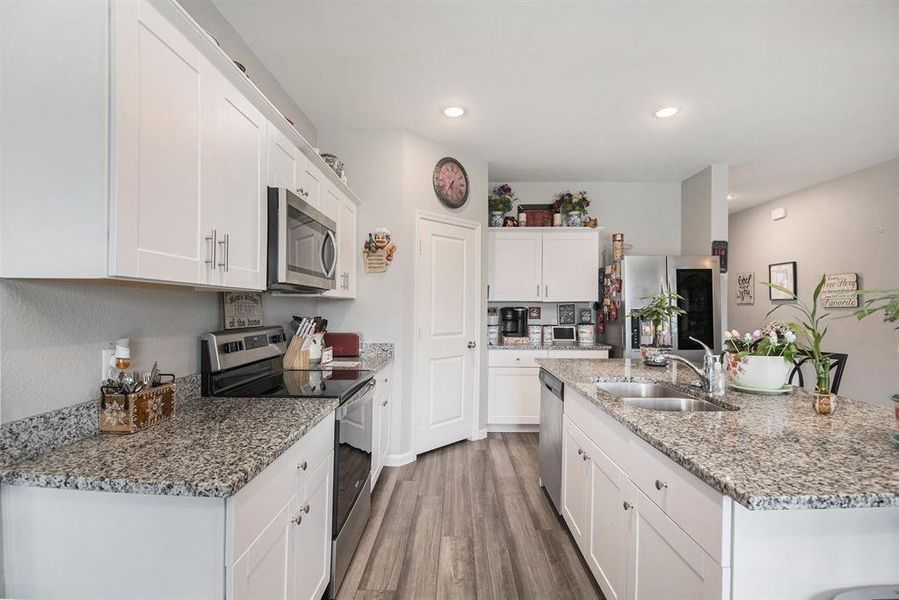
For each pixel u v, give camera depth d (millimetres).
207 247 1301
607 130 3186
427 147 3385
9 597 997
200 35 1231
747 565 934
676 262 3787
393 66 2357
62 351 1184
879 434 1263
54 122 960
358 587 1804
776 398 1768
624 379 2191
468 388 3771
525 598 1745
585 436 1927
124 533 978
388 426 3039
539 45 2152
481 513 2430
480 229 3846
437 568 1932
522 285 4281
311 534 1492
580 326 4328
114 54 947
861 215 4043
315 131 3174
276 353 2357
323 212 2398
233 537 966
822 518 948
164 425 1364
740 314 5734
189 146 1211
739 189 4715
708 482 958
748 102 2732
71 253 962
